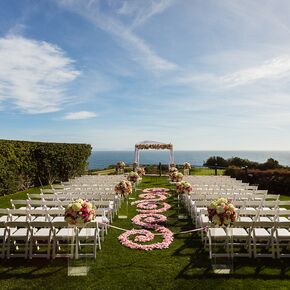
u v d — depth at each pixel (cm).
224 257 606
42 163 1873
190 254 688
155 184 1892
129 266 622
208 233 679
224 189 1136
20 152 1659
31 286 542
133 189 1655
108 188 1228
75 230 652
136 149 2670
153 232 858
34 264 636
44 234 676
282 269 607
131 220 996
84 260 592
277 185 1572
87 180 1515
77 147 2269
